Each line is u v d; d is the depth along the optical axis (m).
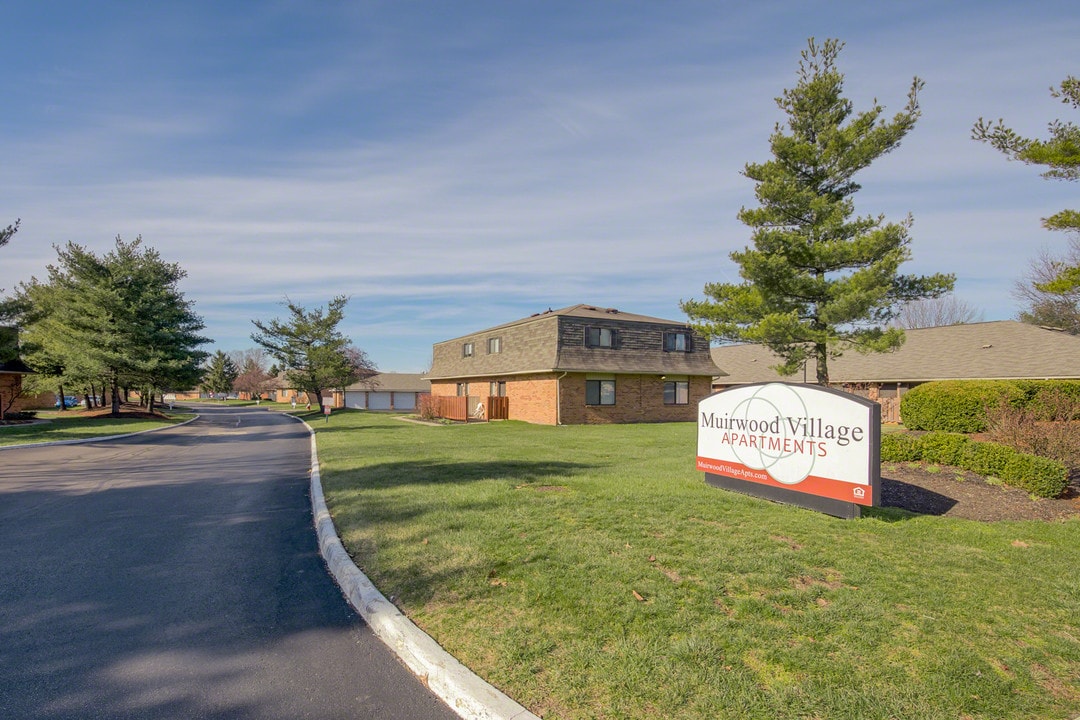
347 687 3.41
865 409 6.20
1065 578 4.67
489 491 8.05
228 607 4.61
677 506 6.98
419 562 5.09
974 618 3.94
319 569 5.55
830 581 4.58
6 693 3.30
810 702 2.97
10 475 11.57
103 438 20.45
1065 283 9.59
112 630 4.16
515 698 3.07
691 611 4.00
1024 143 9.31
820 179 14.13
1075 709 2.97
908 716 2.87
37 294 33.88
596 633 3.72
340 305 40.59
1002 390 11.59
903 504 7.21
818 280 13.71
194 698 3.28
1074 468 7.94
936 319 47.44
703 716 2.87
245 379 89.00
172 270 33.22
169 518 7.70
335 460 12.63
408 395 66.00
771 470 7.31
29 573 5.39
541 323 27.31
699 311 15.07
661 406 28.77
